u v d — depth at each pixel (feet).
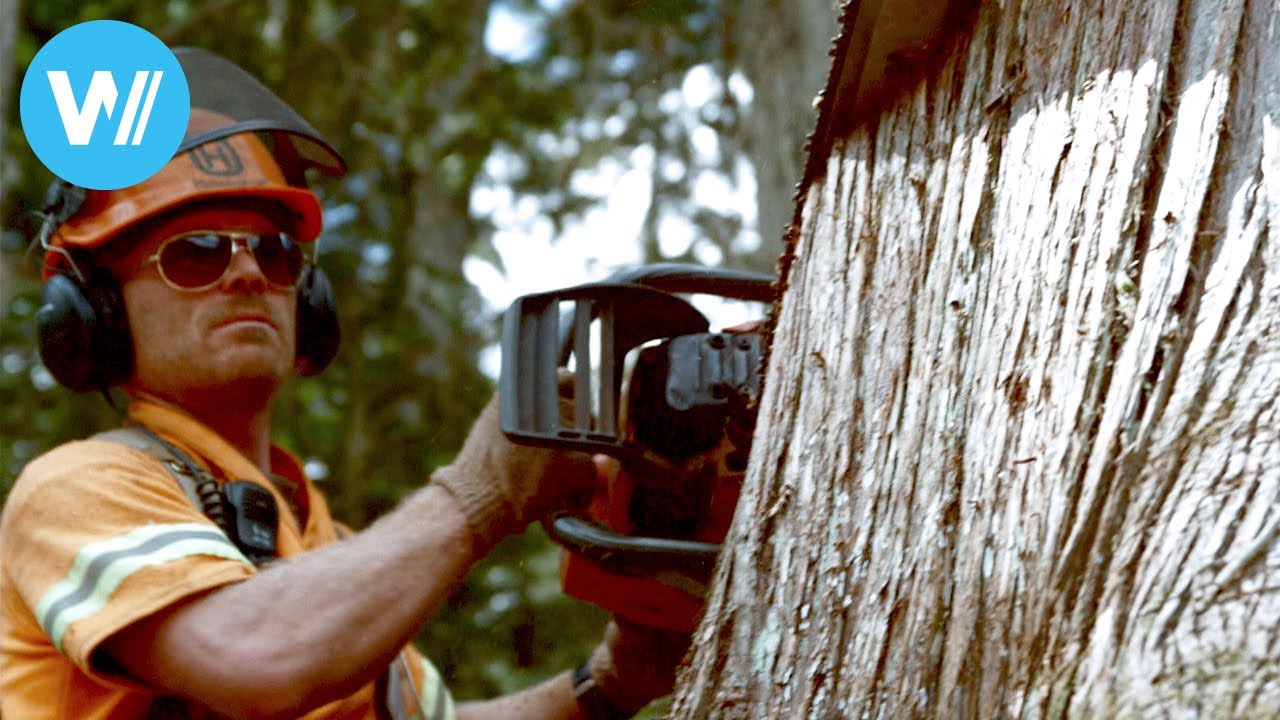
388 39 22.15
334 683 5.43
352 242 21.83
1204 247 3.59
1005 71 4.42
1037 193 4.10
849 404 4.42
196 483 6.25
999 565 3.56
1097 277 3.76
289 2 21.90
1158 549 3.09
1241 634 2.80
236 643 5.44
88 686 5.89
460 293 21.95
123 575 5.58
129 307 6.83
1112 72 4.06
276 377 6.96
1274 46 3.77
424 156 22.21
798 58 12.78
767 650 4.19
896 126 4.77
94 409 19.94
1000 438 3.79
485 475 5.69
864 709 3.78
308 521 6.97
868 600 3.97
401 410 20.81
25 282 20.68
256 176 6.97
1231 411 3.22
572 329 5.47
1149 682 2.86
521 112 22.56
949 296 4.24
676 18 19.22
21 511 6.00
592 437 5.12
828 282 4.76
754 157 13.12
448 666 18.20
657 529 5.53
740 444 5.28
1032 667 3.25
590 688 7.37
